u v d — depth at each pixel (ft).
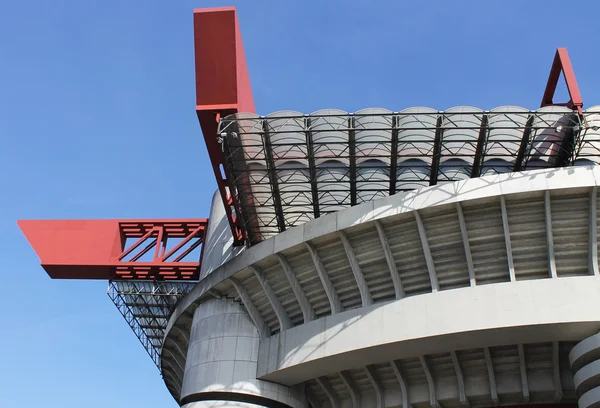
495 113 71.41
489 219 72.13
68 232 120.78
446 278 75.20
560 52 78.74
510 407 75.00
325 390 84.99
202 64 74.23
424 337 69.00
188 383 86.33
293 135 81.35
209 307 91.35
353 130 71.97
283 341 81.82
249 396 81.00
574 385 67.46
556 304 65.05
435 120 80.23
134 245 119.44
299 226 81.05
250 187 83.20
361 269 79.30
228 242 102.68
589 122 77.36
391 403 80.53
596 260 68.80
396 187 84.99
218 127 73.36
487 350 72.49
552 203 69.82
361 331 73.67
